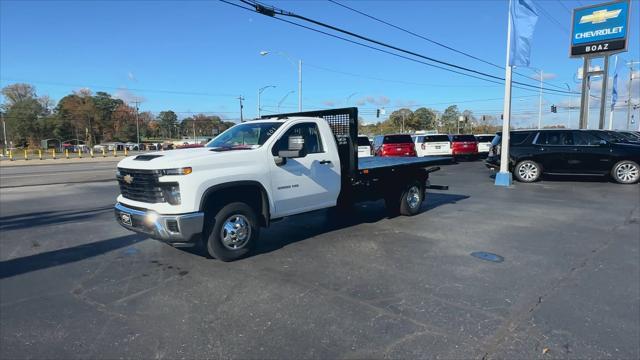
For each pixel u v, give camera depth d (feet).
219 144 21.79
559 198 35.83
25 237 23.52
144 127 436.35
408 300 14.08
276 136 20.29
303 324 12.41
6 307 13.96
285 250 20.25
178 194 16.75
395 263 18.10
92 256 19.67
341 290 15.03
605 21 70.28
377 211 30.40
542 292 14.71
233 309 13.53
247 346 11.19
